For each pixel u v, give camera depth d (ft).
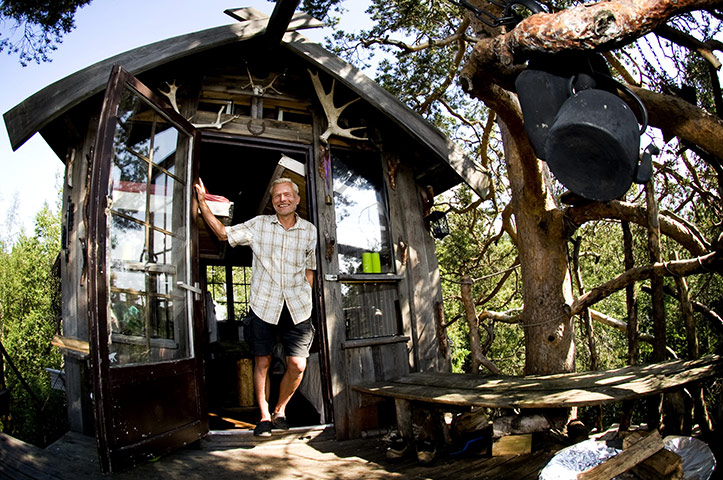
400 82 31.30
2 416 16.53
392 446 11.89
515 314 20.42
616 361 33.96
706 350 29.58
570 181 7.10
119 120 10.36
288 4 12.24
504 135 17.43
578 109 6.70
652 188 12.04
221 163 20.45
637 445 8.10
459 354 49.88
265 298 12.85
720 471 9.39
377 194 16.33
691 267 11.00
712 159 10.69
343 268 15.07
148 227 11.12
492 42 8.78
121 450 9.08
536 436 12.11
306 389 16.55
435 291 16.39
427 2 27.37
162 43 12.55
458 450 12.13
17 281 50.67
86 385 11.88
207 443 12.44
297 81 15.80
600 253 32.22
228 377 22.16
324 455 12.15
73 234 12.42
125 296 10.14
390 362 14.97
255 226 13.12
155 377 10.32
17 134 11.00
